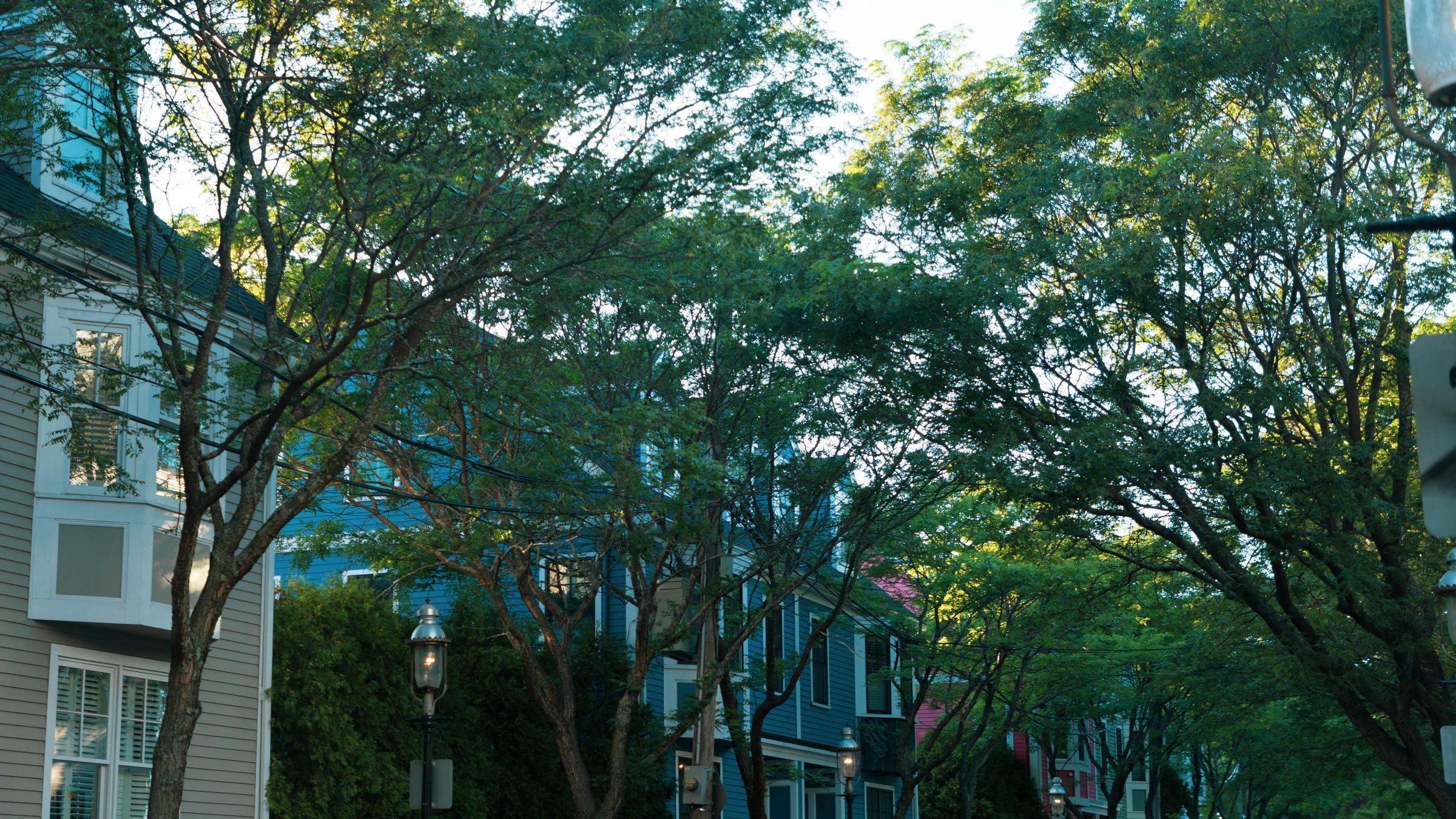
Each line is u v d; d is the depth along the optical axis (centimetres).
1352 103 1920
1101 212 1933
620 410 1673
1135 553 2328
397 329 1359
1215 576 2066
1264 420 1909
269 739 1831
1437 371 389
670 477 1762
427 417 1956
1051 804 3884
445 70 1230
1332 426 2111
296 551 2080
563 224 1424
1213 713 2886
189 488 1177
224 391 1691
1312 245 1906
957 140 2155
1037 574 2866
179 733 1123
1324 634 2100
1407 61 1855
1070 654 3234
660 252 1462
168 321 1206
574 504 1842
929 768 2920
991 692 3036
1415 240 1931
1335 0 1825
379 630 2059
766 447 2195
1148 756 4084
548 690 1933
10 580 1539
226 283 1230
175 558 1680
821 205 2036
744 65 1416
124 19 1140
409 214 1295
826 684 3572
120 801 1638
